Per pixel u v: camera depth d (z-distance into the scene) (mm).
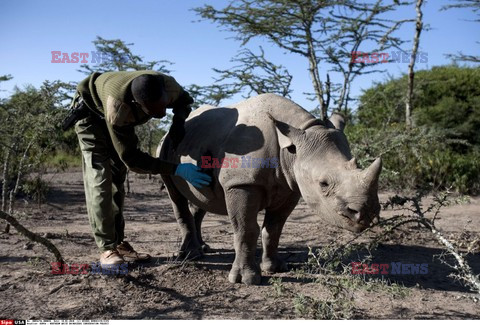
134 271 4445
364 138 9250
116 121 4004
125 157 4164
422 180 10297
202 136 4473
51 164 13164
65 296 3854
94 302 3725
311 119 4062
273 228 4586
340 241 5875
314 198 3740
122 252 4883
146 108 3910
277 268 4676
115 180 4750
